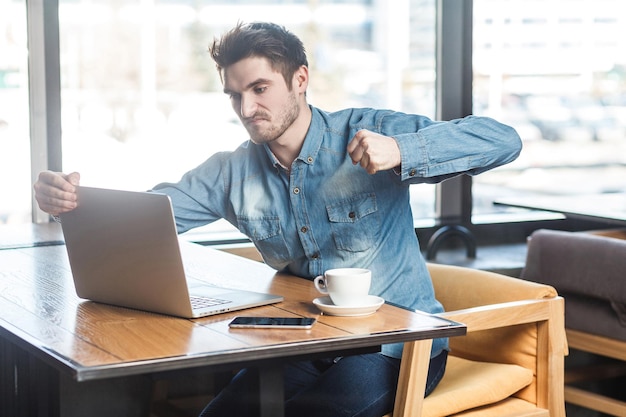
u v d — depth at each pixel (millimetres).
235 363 1896
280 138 2473
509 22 4270
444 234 4027
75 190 2191
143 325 2021
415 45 4156
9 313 2152
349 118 2516
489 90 4281
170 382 3336
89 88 3693
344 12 4016
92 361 1738
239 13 3871
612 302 3184
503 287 2588
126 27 3723
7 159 3621
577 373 3467
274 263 2635
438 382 2430
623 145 4500
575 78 4398
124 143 3766
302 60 2420
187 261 2859
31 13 3562
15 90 3600
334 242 2500
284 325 1956
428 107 4219
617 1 4430
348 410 2227
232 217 2645
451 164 2268
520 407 2494
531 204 3723
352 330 1937
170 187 2648
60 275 2611
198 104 3852
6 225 3521
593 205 3668
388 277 2490
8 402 2855
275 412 1962
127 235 2100
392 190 2502
